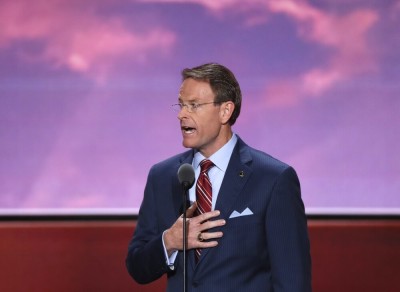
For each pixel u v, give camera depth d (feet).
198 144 27.27
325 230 48.83
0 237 48.78
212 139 27.50
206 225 26.27
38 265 49.14
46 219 49.21
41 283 49.16
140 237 28.99
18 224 48.98
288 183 27.30
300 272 26.50
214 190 27.76
